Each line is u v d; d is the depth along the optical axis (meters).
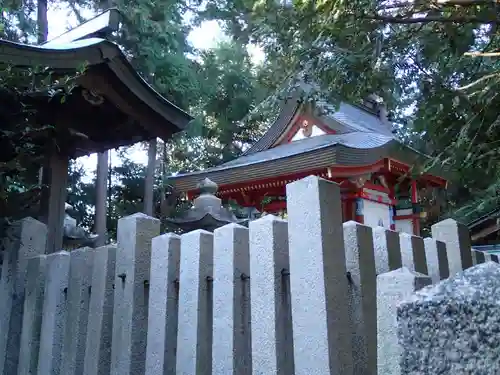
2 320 2.78
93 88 3.21
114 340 2.16
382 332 1.26
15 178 3.29
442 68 3.35
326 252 1.58
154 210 15.33
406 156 8.88
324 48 3.43
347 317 1.58
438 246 2.67
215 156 19.02
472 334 0.79
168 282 2.04
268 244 1.71
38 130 3.15
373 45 3.24
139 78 3.38
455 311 0.81
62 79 2.87
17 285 2.76
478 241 8.30
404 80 3.30
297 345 1.57
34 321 2.60
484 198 9.65
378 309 1.29
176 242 2.09
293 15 3.46
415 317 0.85
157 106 3.56
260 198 10.02
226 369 1.74
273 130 11.98
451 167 3.49
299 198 1.67
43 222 3.28
